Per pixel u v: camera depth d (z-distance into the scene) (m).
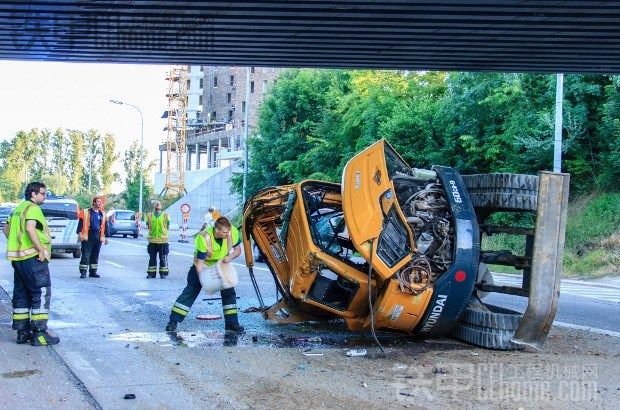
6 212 45.97
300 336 9.36
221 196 61.00
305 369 7.43
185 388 6.60
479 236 8.70
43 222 8.41
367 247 8.34
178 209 62.75
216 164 80.75
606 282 20.48
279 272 10.84
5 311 10.95
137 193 69.12
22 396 6.21
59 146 118.25
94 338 8.91
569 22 12.20
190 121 86.25
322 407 6.05
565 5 11.14
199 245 9.44
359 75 35.22
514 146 26.58
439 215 8.66
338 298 9.45
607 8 11.25
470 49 14.69
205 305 12.07
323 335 9.47
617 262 21.83
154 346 8.48
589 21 12.09
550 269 8.34
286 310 10.75
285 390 6.58
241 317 10.88
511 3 11.13
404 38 13.84
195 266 9.52
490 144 27.50
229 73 85.19
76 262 20.91
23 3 12.11
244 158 43.12
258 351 8.30
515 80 26.06
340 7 11.71
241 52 15.84
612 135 24.77
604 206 24.22
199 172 73.12
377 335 9.48
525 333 8.48
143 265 20.59
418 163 30.12
